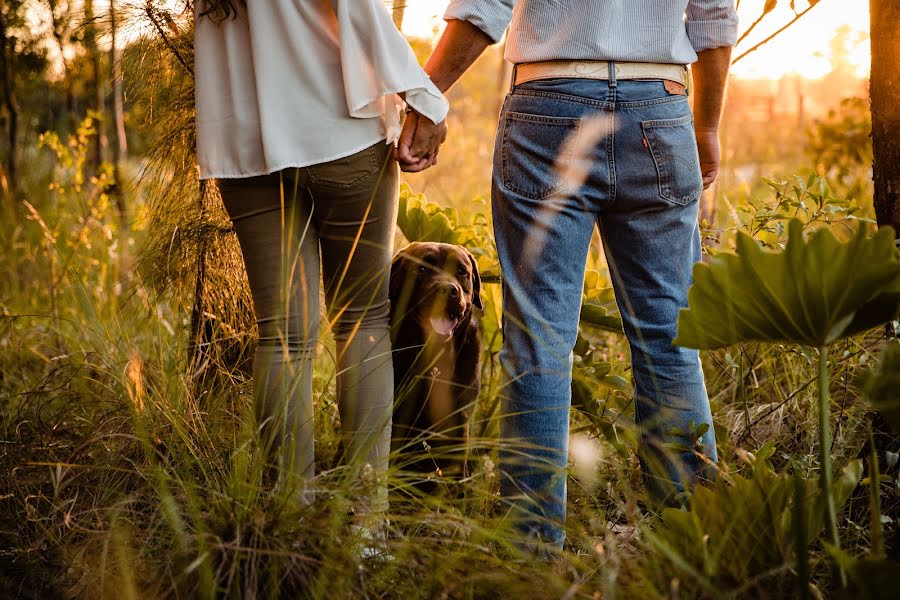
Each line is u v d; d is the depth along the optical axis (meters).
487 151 6.88
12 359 3.34
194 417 2.30
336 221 2.11
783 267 1.57
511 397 2.09
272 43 1.95
